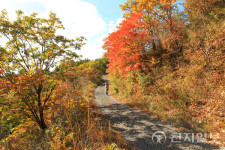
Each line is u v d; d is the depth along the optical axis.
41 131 7.26
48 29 8.34
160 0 11.79
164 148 4.39
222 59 7.66
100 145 4.54
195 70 8.46
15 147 5.59
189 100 7.05
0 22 6.92
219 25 8.95
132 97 11.60
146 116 7.59
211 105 6.04
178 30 11.56
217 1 10.86
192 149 4.14
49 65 8.34
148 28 12.29
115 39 10.91
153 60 11.25
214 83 6.98
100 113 8.84
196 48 9.70
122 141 5.00
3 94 6.39
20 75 6.82
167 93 8.31
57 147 4.53
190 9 11.75
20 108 6.95
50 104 7.90
